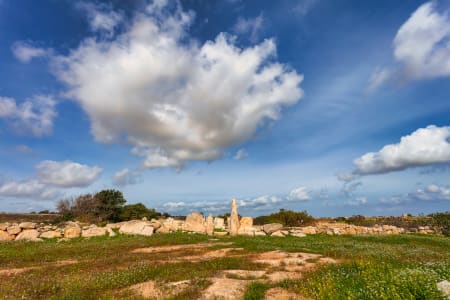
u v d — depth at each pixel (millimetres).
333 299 9734
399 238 33250
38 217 58375
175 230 38562
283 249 22875
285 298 10227
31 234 31125
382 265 14164
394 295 9023
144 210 61875
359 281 11367
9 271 15891
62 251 22141
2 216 56375
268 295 10633
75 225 36031
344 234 39375
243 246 24828
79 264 17234
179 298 10227
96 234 32719
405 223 55125
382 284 10180
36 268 16375
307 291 10750
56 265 17312
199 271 14523
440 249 25531
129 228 35062
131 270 14688
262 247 23766
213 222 40562
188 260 18297
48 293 11414
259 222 56375
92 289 11664
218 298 10133
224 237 32812
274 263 16828
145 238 30219
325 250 22281
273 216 56000
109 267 16391
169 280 12898
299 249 22984
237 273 14109
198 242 28203
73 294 10961
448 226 41219
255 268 15469
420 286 9320
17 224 33156
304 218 54531
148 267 15328
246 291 10898
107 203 56250
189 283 12031
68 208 52875
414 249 23906
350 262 15648
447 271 11633
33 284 12445
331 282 11234
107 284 12312
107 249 23359
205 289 11281
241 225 41156
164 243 26875
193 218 40250
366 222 59438
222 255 20531
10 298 10695
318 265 15398
